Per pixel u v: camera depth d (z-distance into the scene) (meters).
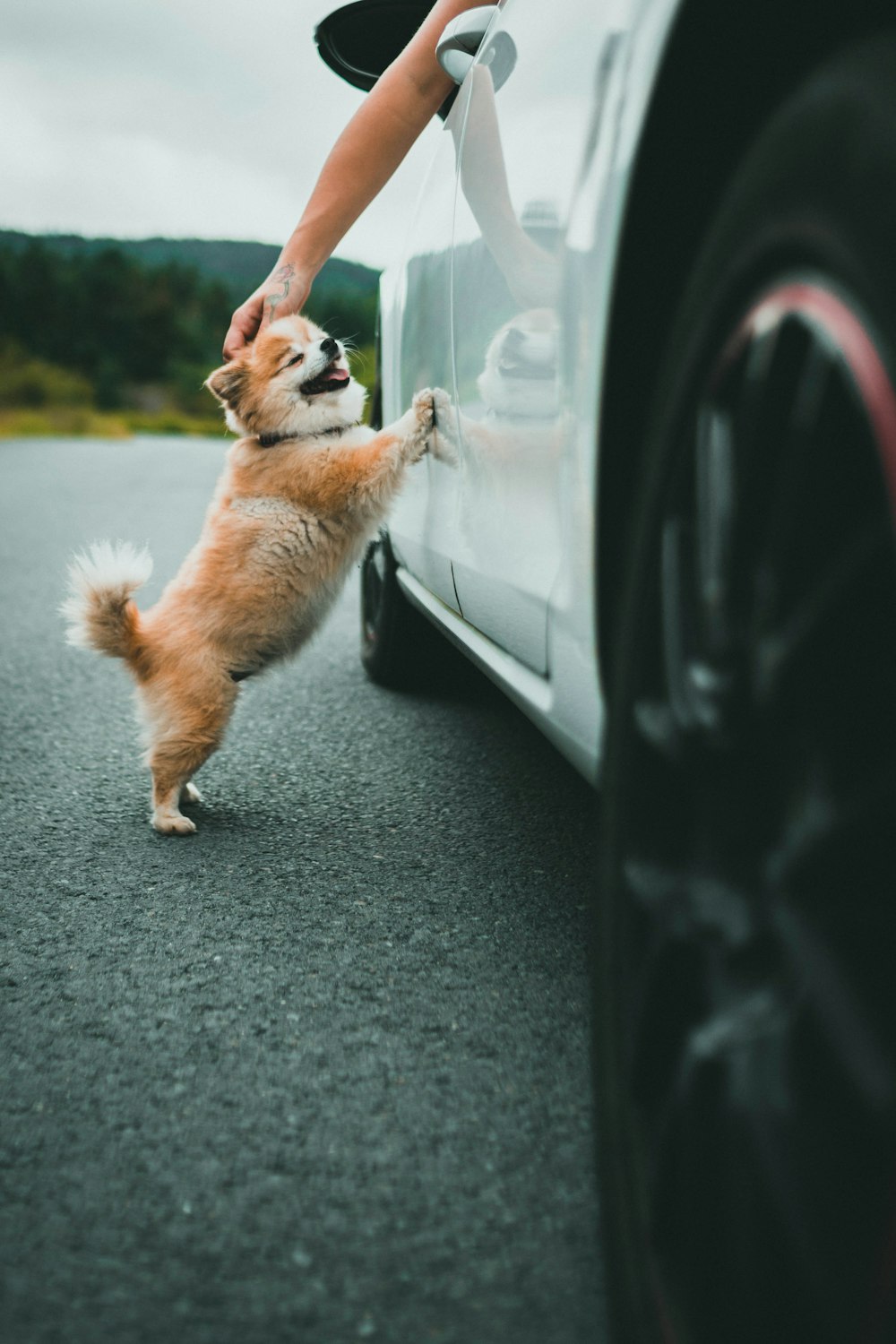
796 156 0.85
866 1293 0.73
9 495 10.09
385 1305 1.08
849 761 0.79
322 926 2.01
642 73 1.09
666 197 1.12
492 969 1.84
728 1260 0.91
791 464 0.84
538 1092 1.46
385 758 3.10
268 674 2.92
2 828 2.55
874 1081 0.76
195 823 2.60
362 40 3.00
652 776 1.05
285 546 2.74
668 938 0.99
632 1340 0.95
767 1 0.97
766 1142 0.84
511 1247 1.17
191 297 69.25
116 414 59.75
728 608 0.92
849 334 0.77
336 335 3.32
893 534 0.72
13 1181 1.28
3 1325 1.05
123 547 2.69
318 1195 1.25
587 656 1.30
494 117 1.74
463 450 2.01
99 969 1.84
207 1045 1.59
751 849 0.89
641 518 1.08
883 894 0.77
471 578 1.97
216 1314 1.07
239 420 2.95
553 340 1.37
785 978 0.84
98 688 3.87
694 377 0.99
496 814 2.64
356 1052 1.57
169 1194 1.25
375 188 2.68
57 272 63.41
